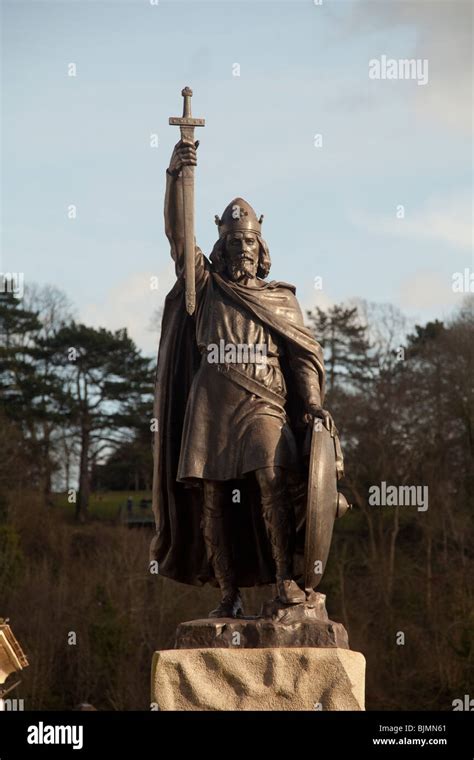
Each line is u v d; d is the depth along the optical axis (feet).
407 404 178.09
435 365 180.65
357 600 154.92
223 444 28.76
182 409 30.25
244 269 30.42
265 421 28.66
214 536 29.30
